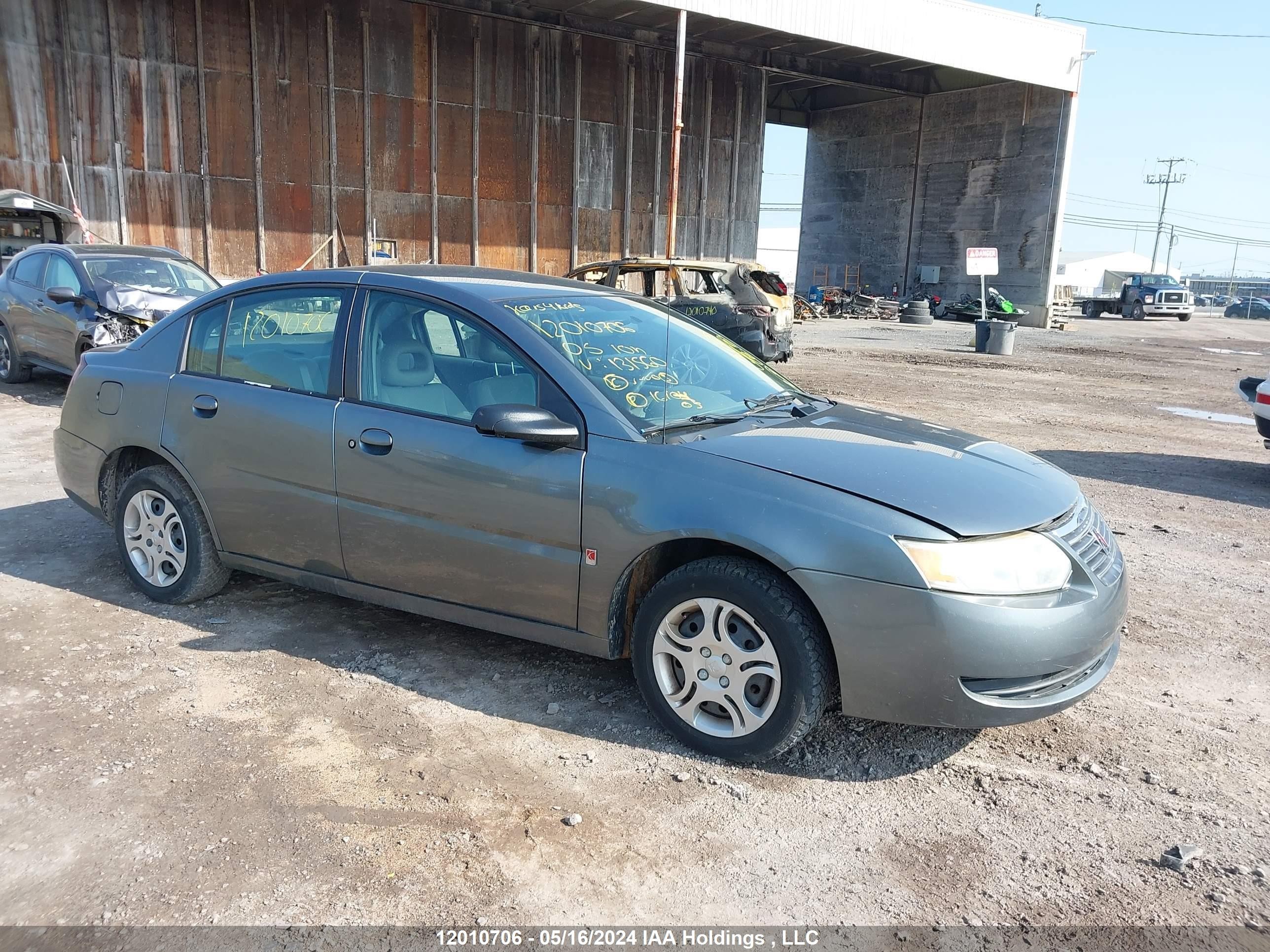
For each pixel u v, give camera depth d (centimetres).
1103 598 307
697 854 269
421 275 388
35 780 296
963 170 3706
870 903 251
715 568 306
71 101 2114
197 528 423
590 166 2822
